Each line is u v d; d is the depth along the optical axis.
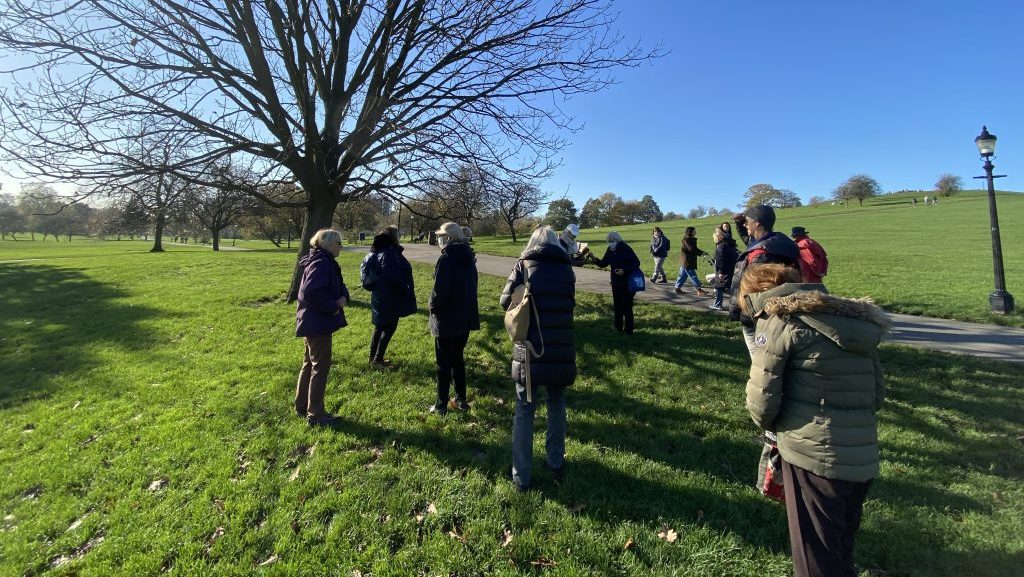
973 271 14.95
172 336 7.73
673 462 3.66
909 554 2.62
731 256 8.82
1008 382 5.18
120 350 7.00
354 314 8.86
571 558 2.64
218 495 3.28
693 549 2.69
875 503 3.08
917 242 26.14
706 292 11.16
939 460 3.60
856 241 27.50
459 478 3.44
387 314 5.76
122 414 4.73
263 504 3.18
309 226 9.75
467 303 4.47
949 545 2.68
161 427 4.35
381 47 8.07
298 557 2.69
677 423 4.34
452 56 8.51
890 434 4.03
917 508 3.00
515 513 3.02
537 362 3.27
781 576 2.49
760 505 3.08
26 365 6.53
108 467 3.74
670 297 10.60
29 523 3.10
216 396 5.04
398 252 5.90
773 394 2.16
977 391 4.92
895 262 17.62
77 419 4.67
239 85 8.09
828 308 2.06
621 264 7.14
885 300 10.41
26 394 5.43
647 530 2.86
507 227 57.34
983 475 3.37
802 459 2.08
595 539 2.78
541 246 3.43
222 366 6.09
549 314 3.31
